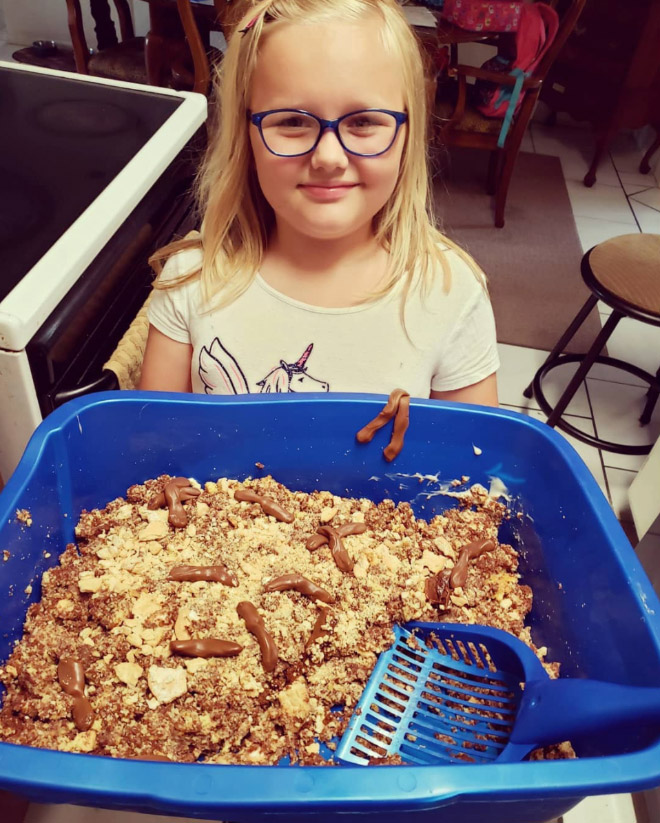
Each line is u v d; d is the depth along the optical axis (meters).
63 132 1.18
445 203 3.27
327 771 0.53
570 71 3.48
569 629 0.82
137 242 1.08
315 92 0.75
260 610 0.81
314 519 0.94
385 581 0.87
